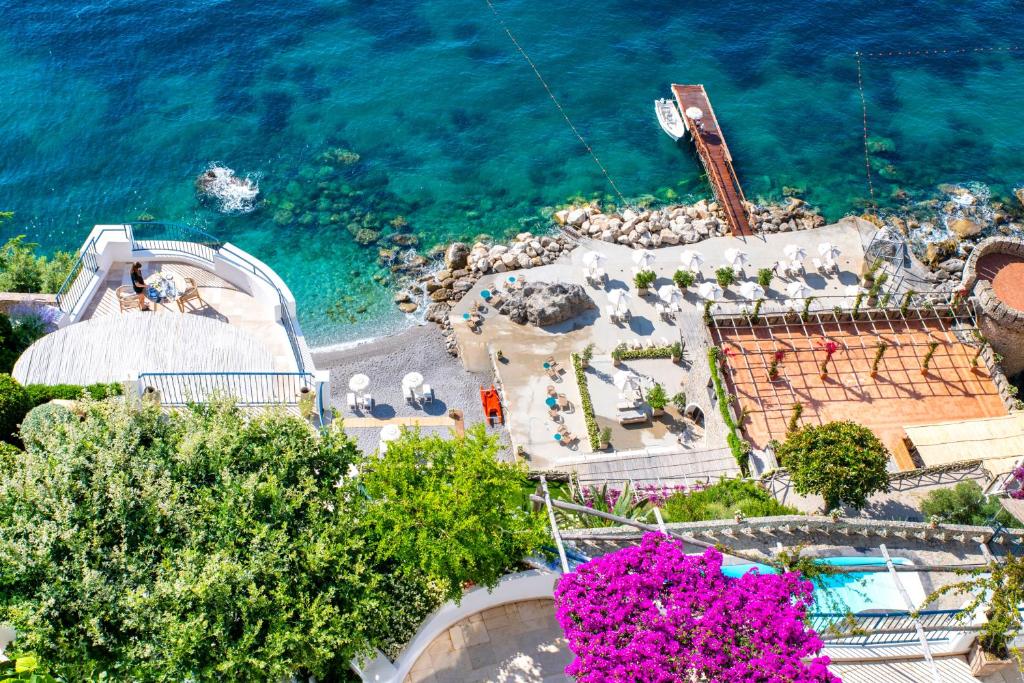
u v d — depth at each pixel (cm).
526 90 8381
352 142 7831
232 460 3036
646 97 8394
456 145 7862
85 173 7462
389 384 5959
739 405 5762
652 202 7462
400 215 7262
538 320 6259
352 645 2766
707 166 7619
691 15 9281
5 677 2144
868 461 4294
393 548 2977
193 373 3878
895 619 3228
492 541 3033
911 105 8469
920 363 6003
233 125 7888
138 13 8819
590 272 6638
